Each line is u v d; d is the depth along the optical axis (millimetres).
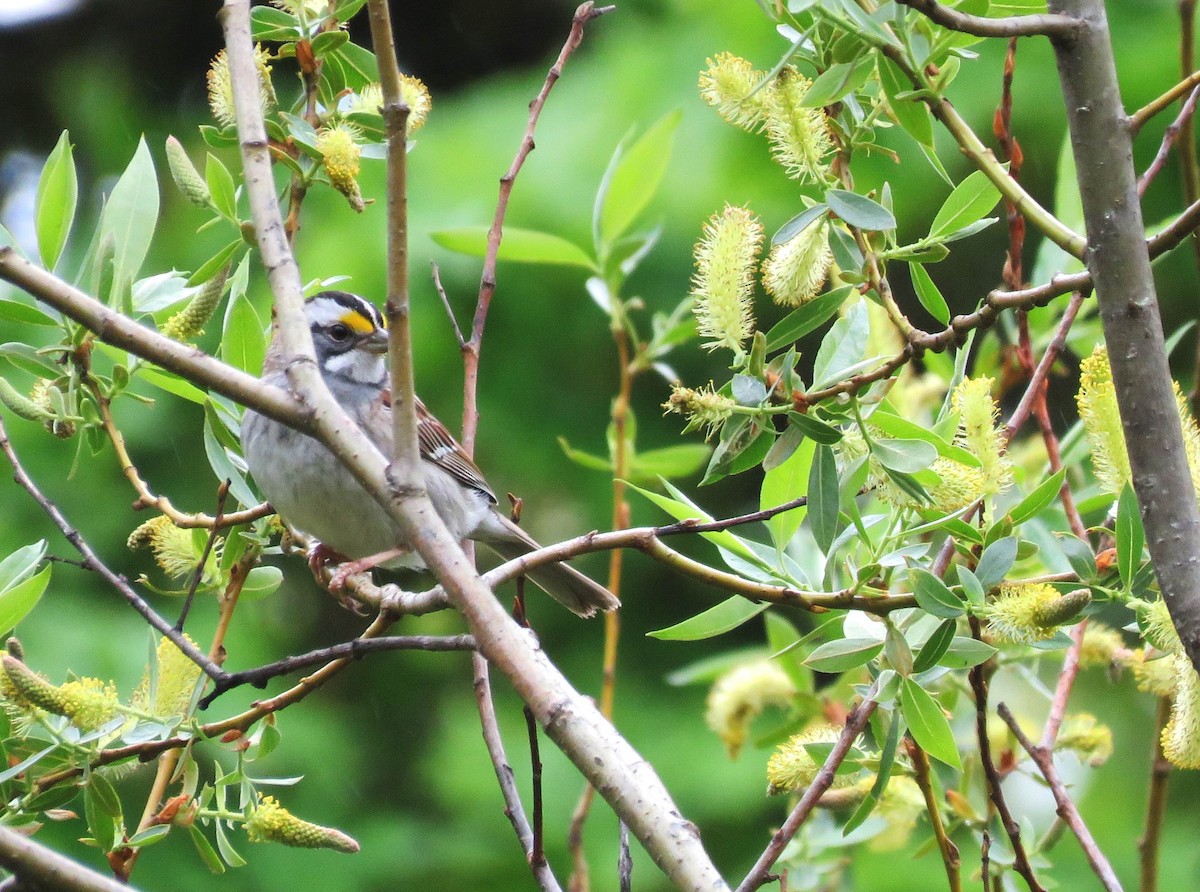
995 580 4668
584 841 12844
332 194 13109
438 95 18141
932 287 5195
